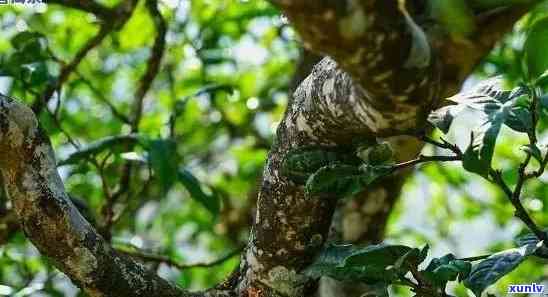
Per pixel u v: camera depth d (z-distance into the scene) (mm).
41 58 2520
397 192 2695
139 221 4070
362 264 1640
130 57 3926
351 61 1291
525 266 3066
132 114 2828
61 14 3727
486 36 1392
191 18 3496
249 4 3436
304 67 2410
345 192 1661
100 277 1726
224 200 3848
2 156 1697
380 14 1265
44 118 2955
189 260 3809
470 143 1500
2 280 2961
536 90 1619
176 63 3639
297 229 1767
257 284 1826
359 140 1622
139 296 1750
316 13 1223
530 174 1612
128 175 2625
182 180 2498
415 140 1894
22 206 1709
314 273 1749
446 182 3725
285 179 1739
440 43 1393
